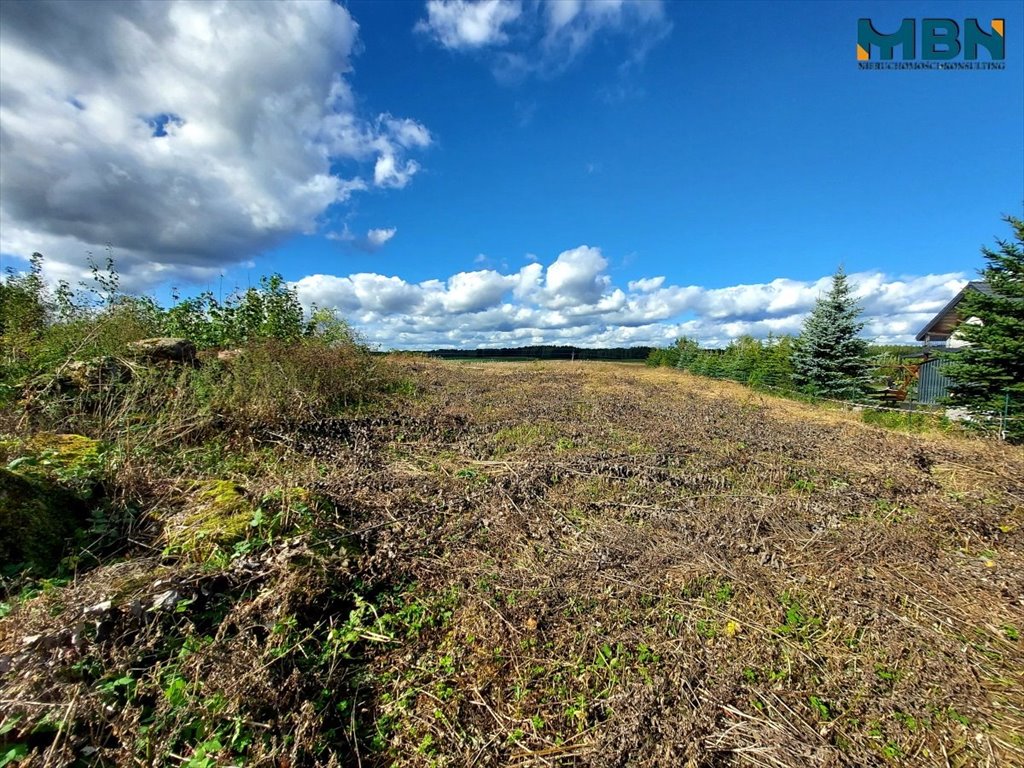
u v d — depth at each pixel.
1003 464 5.00
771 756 1.66
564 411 7.98
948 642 2.27
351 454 4.61
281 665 1.83
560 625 2.30
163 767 1.35
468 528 3.24
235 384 5.05
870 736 1.75
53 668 1.49
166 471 3.44
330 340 8.66
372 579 2.56
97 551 2.43
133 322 6.20
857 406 10.66
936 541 3.34
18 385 4.26
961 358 7.86
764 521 3.54
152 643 1.69
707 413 8.68
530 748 1.67
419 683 1.94
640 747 1.65
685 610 2.45
